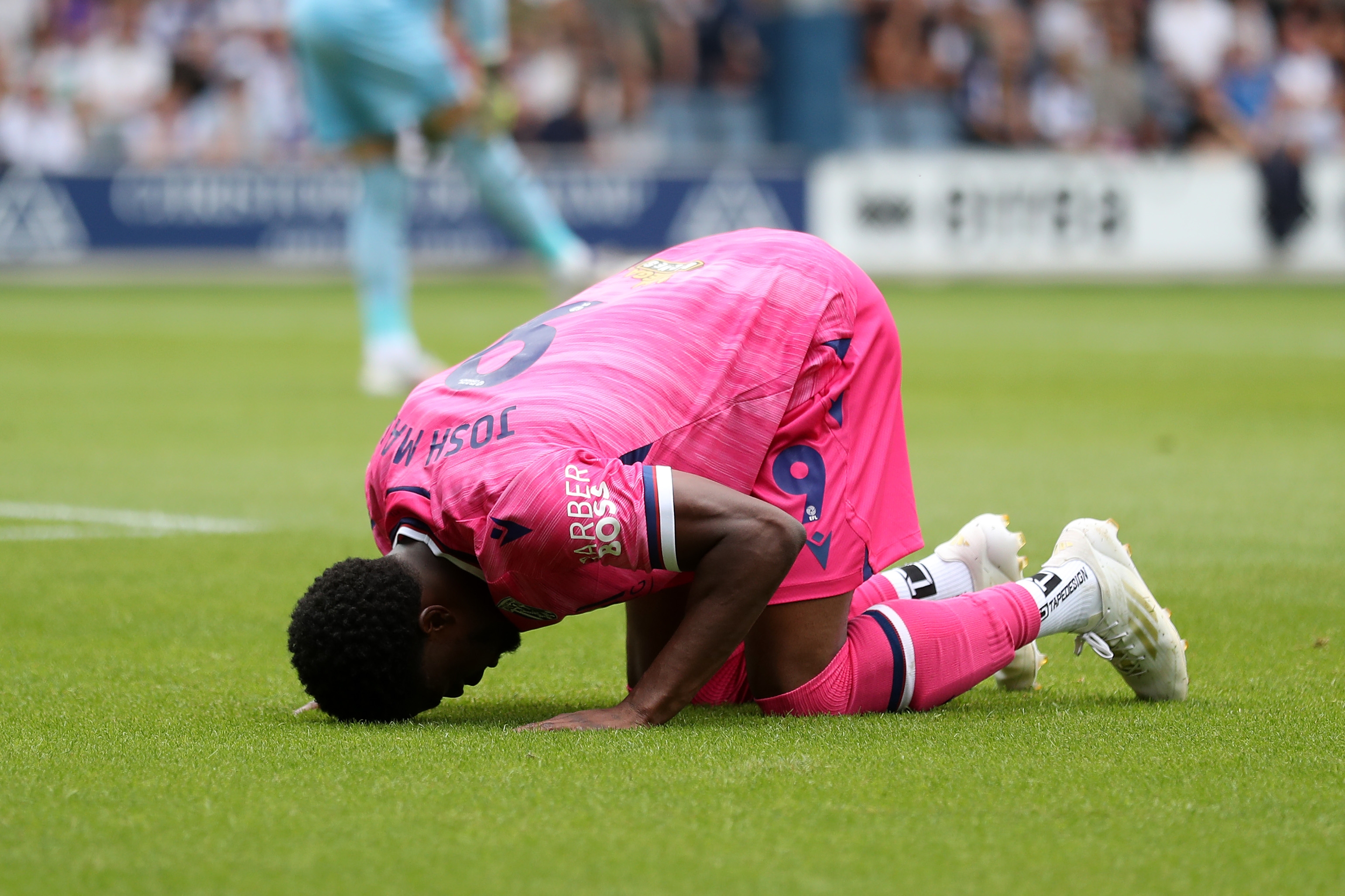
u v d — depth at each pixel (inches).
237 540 788.6
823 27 3179.1
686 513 408.2
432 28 1322.6
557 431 412.8
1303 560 727.1
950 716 444.5
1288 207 2947.8
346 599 416.5
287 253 2787.9
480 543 402.9
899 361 489.1
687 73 3243.1
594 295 471.8
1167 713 451.2
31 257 2765.7
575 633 593.0
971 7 3238.2
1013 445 1115.9
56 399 1402.6
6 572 708.0
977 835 335.3
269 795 364.8
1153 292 2723.9
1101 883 309.9
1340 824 343.6
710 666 421.1
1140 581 467.2
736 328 449.1
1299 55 3319.4
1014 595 457.7
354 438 1165.7
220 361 1740.9
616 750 399.5
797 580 437.1
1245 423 1240.2
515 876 312.3
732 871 314.7
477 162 1435.8
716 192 2802.7
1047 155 2987.2
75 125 2950.3
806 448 448.8
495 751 400.2
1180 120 3211.1
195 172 2773.1
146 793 368.2
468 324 2082.9
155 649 563.2
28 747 413.4
